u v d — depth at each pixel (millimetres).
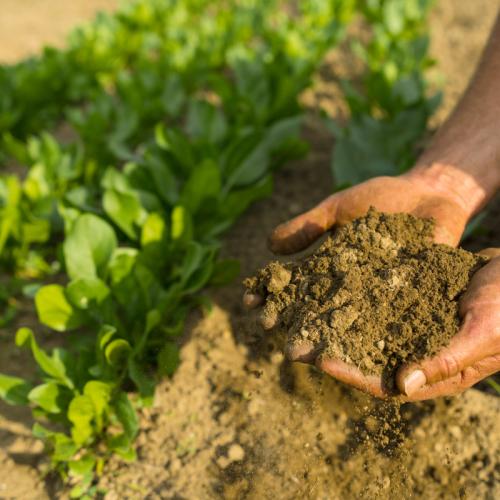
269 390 953
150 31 1823
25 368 1032
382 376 821
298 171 1254
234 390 963
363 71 1603
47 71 1440
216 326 1018
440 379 824
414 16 1619
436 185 952
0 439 963
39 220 1097
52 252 1158
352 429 910
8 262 1134
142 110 1316
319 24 1741
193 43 1589
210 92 1550
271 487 907
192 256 1002
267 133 1194
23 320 1085
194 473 924
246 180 1145
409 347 820
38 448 954
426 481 900
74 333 1056
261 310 877
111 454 941
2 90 1435
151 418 962
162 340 988
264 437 932
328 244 893
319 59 1523
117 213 1045
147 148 1141
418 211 923
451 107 1375
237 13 1776
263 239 1142
